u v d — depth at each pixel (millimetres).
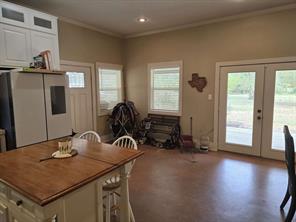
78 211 1400
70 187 1264
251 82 4125
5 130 2820
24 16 3121
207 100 4664
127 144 2697
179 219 2221
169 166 3732
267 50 3889
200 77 4680
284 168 3557
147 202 2553
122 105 5258
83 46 4695
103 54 5207
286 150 1990
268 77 3934
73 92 4574
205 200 2584
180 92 4996
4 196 1448
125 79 5910
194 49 4695
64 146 1875
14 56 3023
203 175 3320
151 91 5480
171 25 4770
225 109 4473
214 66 4488
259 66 3996
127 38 5711
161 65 5203
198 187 2922
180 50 4887
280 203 2494
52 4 3488
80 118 4770
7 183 1327
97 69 5070
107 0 3352
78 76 4660
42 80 3000
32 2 3385
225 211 2352
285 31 3689
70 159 1758
